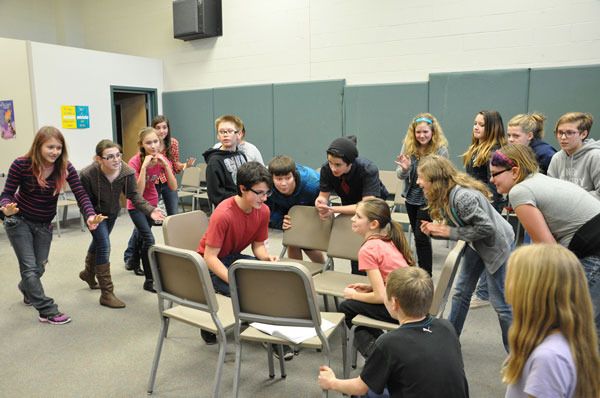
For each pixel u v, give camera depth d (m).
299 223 2.94
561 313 1.07
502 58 4.70
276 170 2.74
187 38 6.77
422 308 1.43
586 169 2.75
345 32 5.60
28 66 5.65
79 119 6.19
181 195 6.07
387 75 5.38
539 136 3.43
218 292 2.43
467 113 4.87
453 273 1.98
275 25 6.12
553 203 1.85
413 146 3.26
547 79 4.44
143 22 7.36
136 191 3.32
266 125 6.33
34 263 2.91
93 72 6.32
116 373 2.37
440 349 1.37
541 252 1.12
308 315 1.81
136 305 3.26
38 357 2.54
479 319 2.98
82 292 3.50
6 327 2.90
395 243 2.14
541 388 1.07
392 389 1.40
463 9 4.83
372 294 2.02
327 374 1.60
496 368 2.39
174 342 2.71
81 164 6.26
